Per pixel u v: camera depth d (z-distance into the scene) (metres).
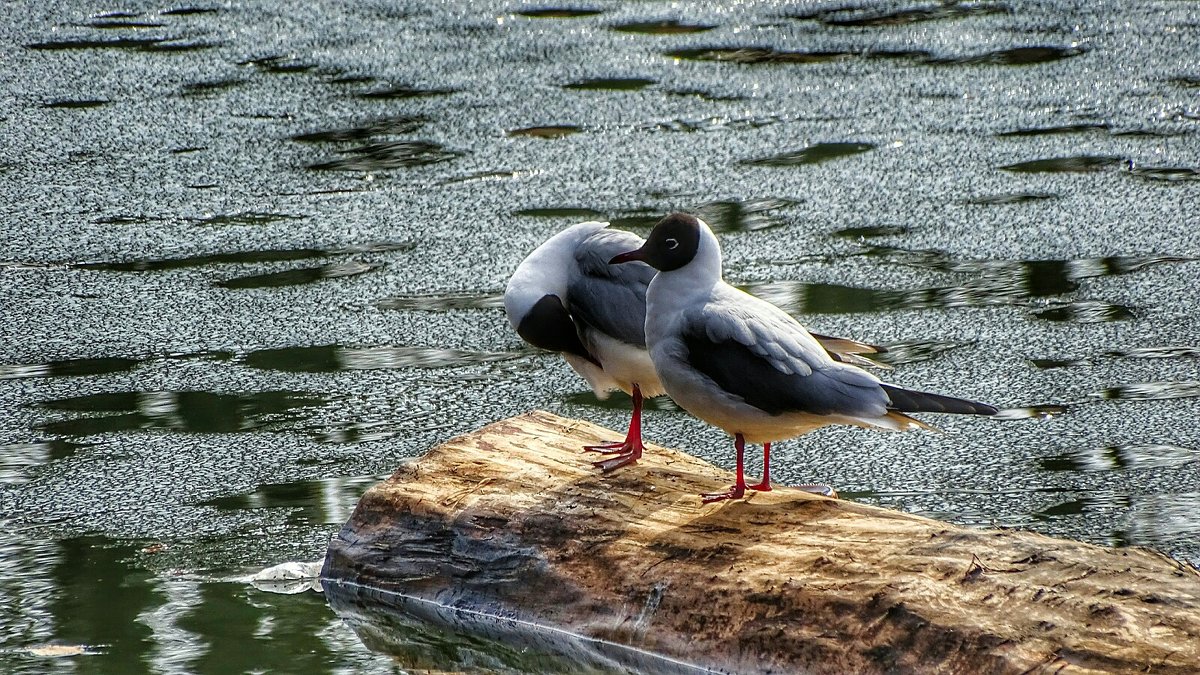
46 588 9.19
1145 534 9.77
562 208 16.52
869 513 8.54
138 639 8.53
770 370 8.57
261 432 11.55
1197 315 13.57
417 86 20.98
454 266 15.06
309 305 14.16
